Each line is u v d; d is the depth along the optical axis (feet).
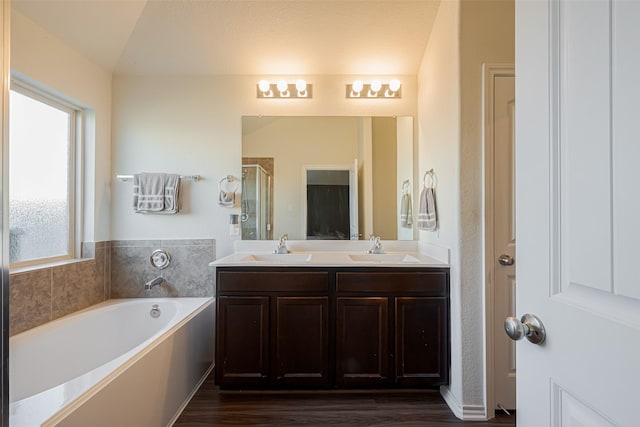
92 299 7.82
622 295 1.58
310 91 8.76
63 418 3.62
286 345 6.72
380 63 8.50
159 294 8.59
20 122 6.46
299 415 6.16
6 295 2.11
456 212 6.23
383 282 6.73
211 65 8.54
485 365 6.06
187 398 6.69
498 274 6.16
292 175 8.79
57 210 7.37
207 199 8.71
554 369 2.03
